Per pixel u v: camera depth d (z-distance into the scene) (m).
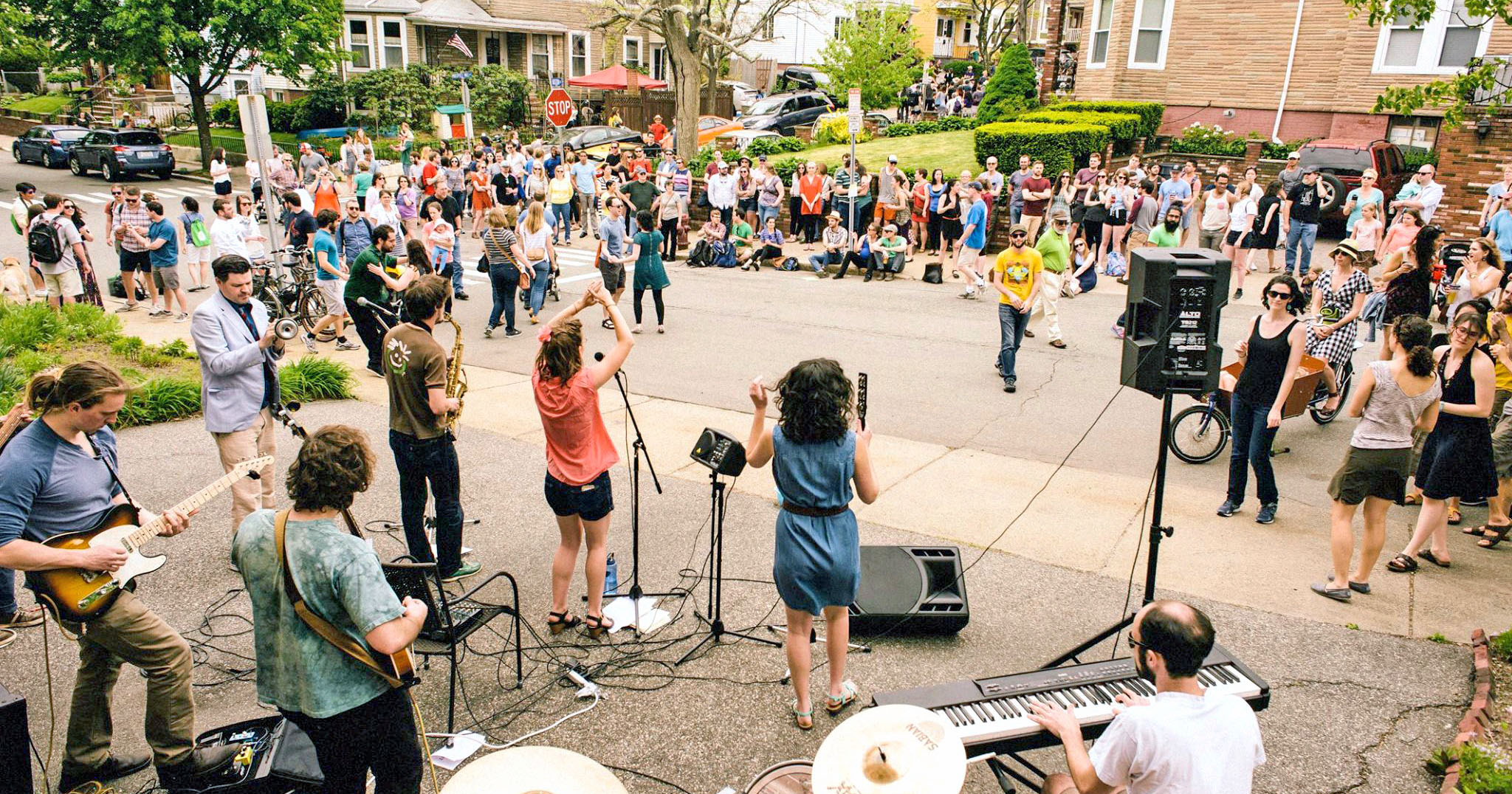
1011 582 5.96
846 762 2.82
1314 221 14.78
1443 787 4.04
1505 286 9.23
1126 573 6.08
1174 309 4.51
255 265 13.38
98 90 38.41
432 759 4.22
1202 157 20.20
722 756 4.32
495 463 8.04
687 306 14.44
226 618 5.45
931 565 5.60
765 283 16.39
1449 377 5.82
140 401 8.96
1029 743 3.56
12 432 3.91
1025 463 8.14
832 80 33.69
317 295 12.80
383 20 35.59
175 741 3.84
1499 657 4.99
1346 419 9.22
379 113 32.88
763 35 39.75
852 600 4.37
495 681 4.86
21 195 13.07
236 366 5.59
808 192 18.91
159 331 12.77
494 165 21.38
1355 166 17.50
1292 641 5.27
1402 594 5.80
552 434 4.92
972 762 3.63
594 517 5.02
